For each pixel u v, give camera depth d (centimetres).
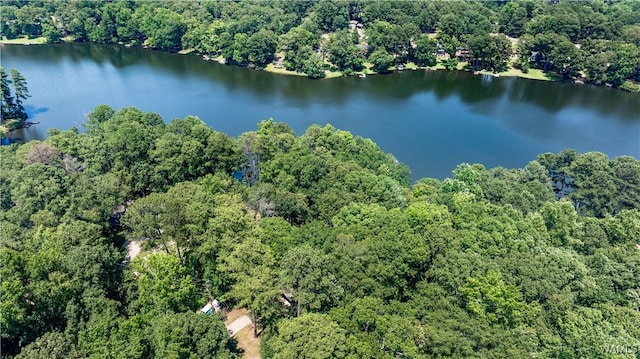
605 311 7662
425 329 6988
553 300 7594
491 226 9344
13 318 6812
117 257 8506
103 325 6900
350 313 7188
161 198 9831
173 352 6538
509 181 13700
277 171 12562
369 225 9625
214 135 13088
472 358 6481
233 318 8962
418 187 13138
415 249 8300
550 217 10769
